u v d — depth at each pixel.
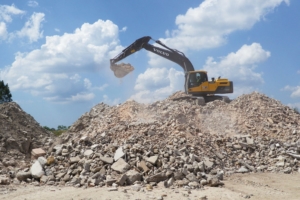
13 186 11.15
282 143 16.33
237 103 20.12
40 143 18.86
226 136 16.56
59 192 10.18
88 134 17.11
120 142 14.41
